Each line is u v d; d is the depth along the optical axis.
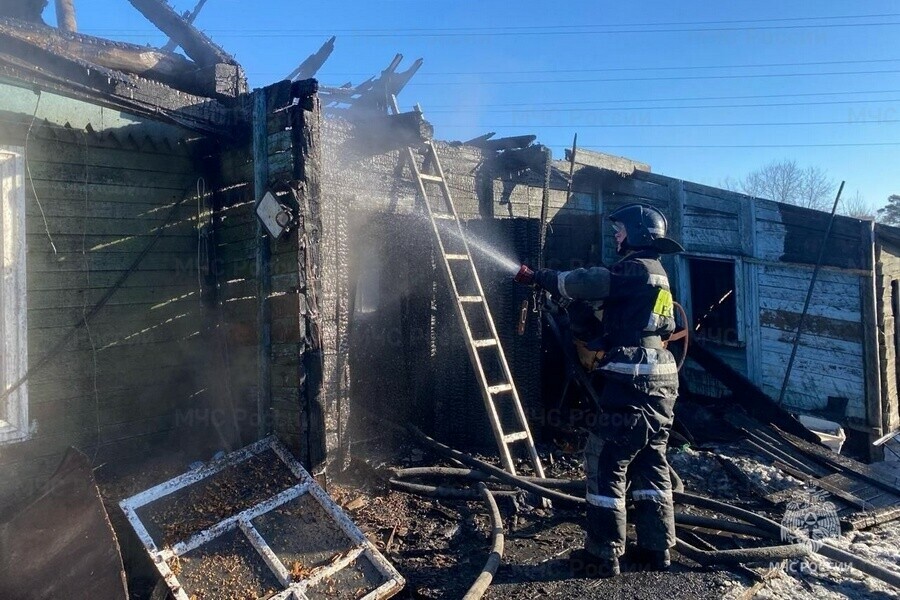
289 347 3.69
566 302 3.89
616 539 3.24
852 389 5.85
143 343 4.36
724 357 6.81
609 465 3.29
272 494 3.30
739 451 5.08
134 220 4.31
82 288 4.06
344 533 3.09
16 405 3.70
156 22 4.80
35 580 2.79
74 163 4.02
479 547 3.62
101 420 4.13
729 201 6.63
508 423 5.32
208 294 4.66
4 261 3.67
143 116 3.83
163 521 3.09
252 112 4.02
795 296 6.20
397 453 4.98
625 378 3.29
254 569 2.87
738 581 3.23
